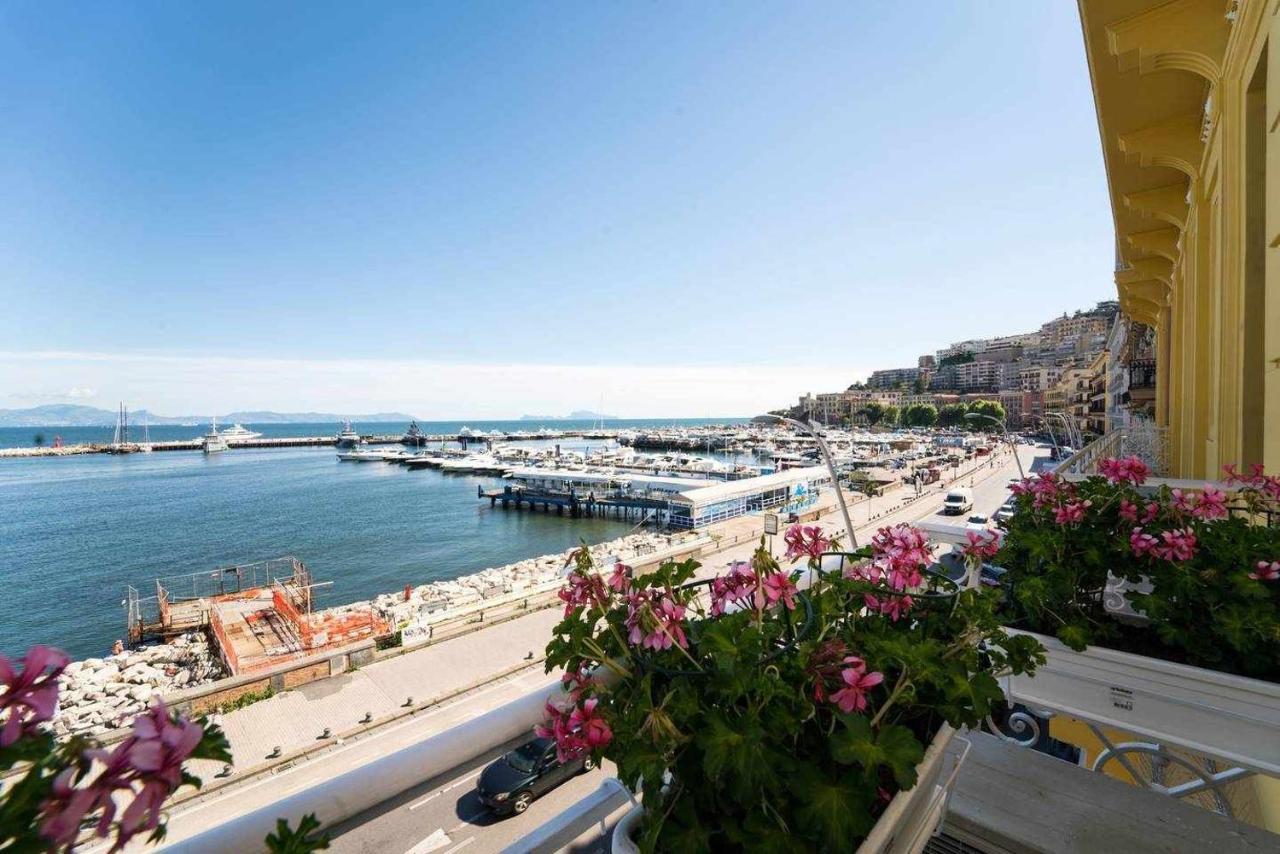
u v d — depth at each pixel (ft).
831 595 4.89
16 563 118.42
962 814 5.92
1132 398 76.89
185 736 2.21
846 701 3.62
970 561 8.98
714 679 3.67
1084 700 7.34
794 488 142.61
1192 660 7.01
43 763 2.04
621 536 136.77
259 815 3.30
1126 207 27.99
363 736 44.16
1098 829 5.64
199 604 82.84
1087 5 14.69
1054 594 7.78
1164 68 16.37
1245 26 12.84
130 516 166.71
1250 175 14.10
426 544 134.21
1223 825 5.59
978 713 4.00
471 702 49.03
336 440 504.43
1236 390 15.74
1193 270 23.77
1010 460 218.59
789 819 3.48
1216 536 7.33
